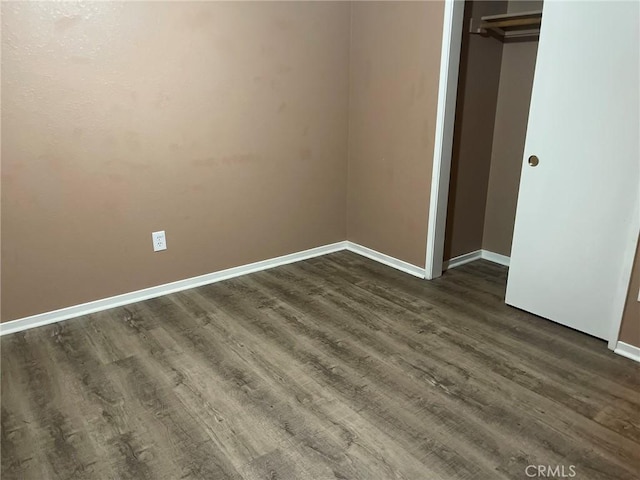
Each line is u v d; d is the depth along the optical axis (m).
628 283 2.25
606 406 1.96
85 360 2.28
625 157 2.18
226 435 1.80
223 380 2.13
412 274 3.36
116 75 2.52
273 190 3.31
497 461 1.67
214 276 3.20
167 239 2.92
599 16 2.16
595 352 2.36
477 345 2.43
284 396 2.02
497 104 3.39
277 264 3.50
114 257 2.76
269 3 2.94
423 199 3.16
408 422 1.86
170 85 2.70
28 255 2.48
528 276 2.71
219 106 2.91
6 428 1.83
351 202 3.73
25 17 2.22
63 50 2.34
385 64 3.19
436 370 2.21
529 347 2.41
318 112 3.38
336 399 2.00
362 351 2.37
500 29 3.21
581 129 2.31
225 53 2.85
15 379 2.12
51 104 2.37
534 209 2.60
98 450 1.72
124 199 2.70
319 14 3.18
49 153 2.42
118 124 2.58
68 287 2.64
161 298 2.94
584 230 2.40
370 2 3.18
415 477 1.60
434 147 3.01
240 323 2.64
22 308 2.53
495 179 3.51
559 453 1.71
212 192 3.03
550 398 2.01
